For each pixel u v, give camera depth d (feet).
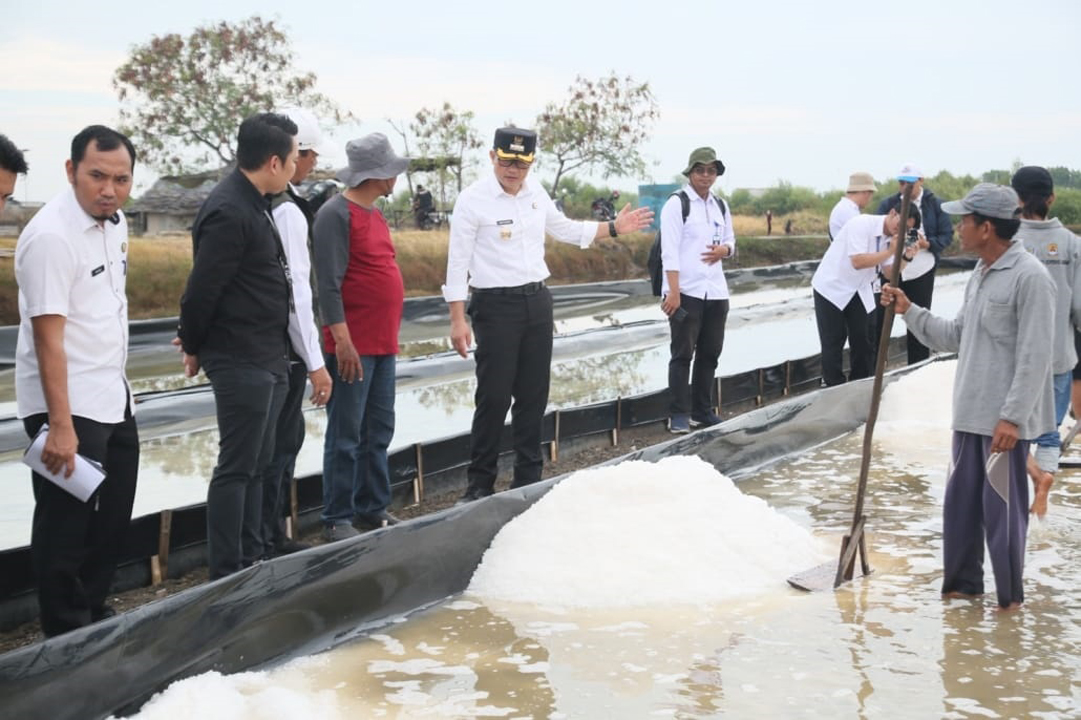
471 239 17.67
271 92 95.25
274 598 12.44
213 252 12.70
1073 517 17.98
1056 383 18.20
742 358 37.83
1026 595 14.34
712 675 11.75
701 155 23.80
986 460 13.80
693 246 24.09
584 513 15.29
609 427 23.97
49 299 11.12
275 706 10.61
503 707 10.99
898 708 10.89
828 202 139.85
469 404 29.01
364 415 16.74
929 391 26.89
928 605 13.96
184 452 23.29
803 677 11.66
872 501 19.19
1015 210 13.43
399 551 14.01
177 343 13.66
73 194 11.64
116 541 12.76
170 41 94.58
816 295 27.48
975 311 13.87
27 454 11.18
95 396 11.82
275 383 13.57
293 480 16.94
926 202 29.12
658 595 14.03
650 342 43.21
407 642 12.85
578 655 12.37
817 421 24.34
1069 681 11.57
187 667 11.44
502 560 15.01
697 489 15.74
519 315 17.79
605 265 77.20
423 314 49.34
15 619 13.38
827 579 14.75
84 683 10.49
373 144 15.85
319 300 15.60
